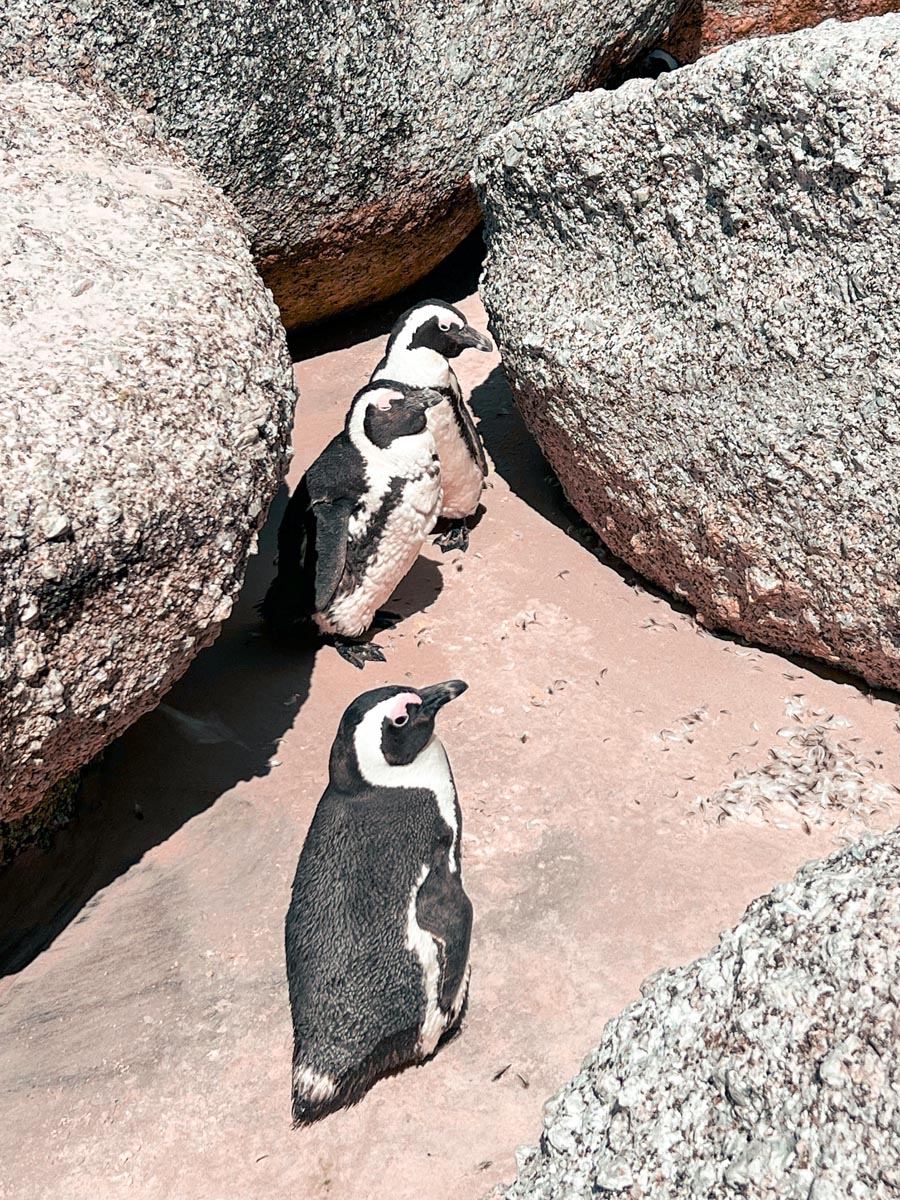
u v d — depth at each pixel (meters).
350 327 3.08
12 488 1.41
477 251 3.21
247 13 2.32
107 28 2.21
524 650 2.08
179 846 1.78
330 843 1.42
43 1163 1.38
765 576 1.91
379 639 2.17
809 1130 0.97
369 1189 1.32
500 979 1.51
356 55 2.46
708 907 1.57
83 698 1.51
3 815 1.54
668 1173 1.04
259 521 1.67
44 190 1.84
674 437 1.96
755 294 1.83
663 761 1.81
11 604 1.39
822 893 1.10
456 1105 1.38
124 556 1.48
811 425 1.79
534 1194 1.13
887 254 1.67
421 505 2.09
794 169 1.73
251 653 2.17
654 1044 1.12
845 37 1.66
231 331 1.72
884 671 1.88
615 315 2.04
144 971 1.59
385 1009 1.35
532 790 1.78
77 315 1.63
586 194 2.04
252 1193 1.33
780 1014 1.04
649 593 2.19
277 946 1.59
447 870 1.42
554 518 2.42
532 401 2.23
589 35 2.73
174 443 1.56
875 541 1.77
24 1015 1.56
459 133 2.65
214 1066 1.46
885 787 1.74
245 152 2.41
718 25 3.13
